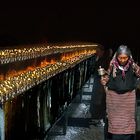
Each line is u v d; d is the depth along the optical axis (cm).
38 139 407
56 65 518
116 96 470
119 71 465
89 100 893
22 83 351
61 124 637
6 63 347
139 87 651
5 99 304
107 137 489
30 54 417
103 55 783
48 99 454
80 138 592
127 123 471
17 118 343
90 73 1059
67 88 598
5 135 312
